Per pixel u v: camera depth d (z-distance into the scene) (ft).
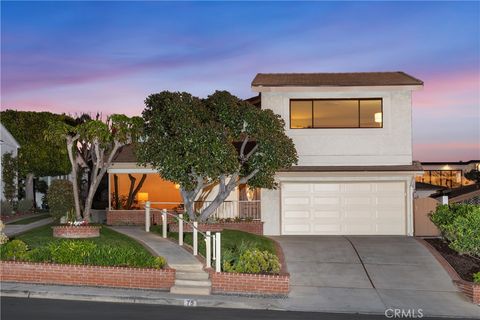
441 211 74.64
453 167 132.36
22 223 88.28
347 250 71.56
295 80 88.17
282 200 83.56
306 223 83.46
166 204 90.74
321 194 83.41
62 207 76.54
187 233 72.08
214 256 59.41
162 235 71.97
